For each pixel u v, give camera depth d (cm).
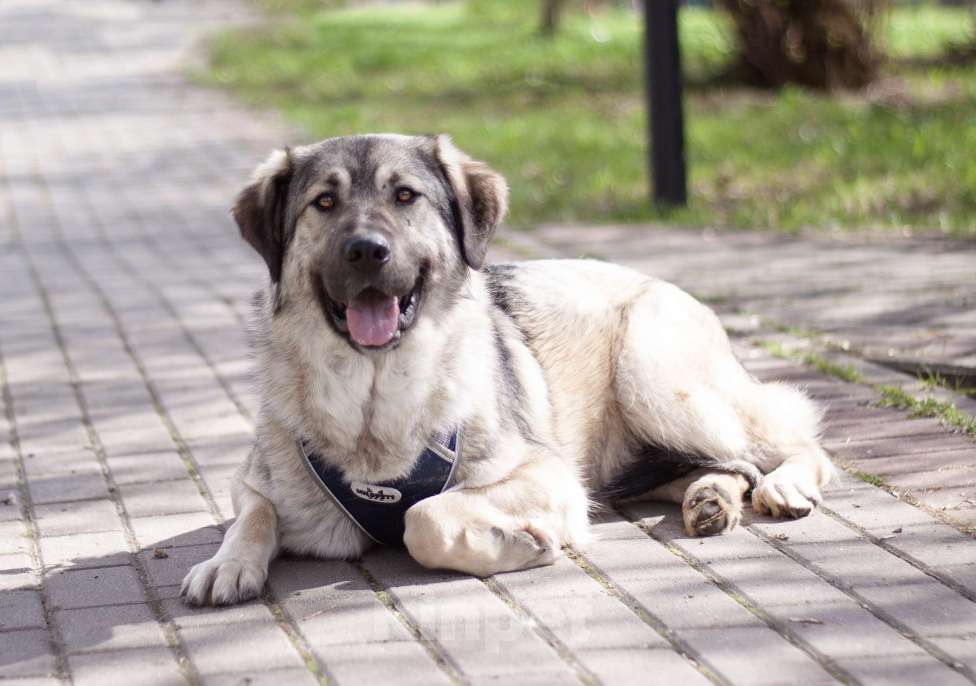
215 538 564
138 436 712
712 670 423
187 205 1451
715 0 2158
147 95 2372
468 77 2478
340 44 3023
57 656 452
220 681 427
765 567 511
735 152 1614
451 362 533
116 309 1005
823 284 1018
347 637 459
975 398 751
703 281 1043
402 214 537
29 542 564
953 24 2906
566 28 3158
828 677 416
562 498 537
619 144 1731
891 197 1309
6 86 2503
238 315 980
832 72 2056
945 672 416
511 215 1355
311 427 522
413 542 510
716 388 609
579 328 615
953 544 524
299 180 549
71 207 1455
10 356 885
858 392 750
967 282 995
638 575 509
